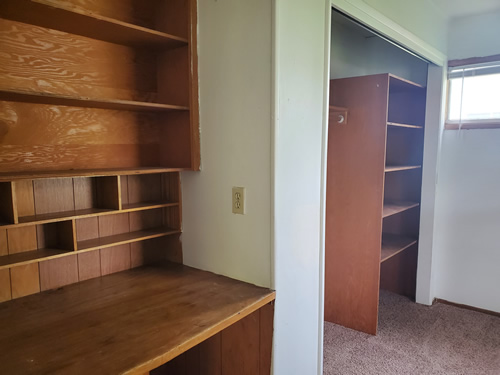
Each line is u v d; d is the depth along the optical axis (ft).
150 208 5.66
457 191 9.96
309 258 5.72
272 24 4.66
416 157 10.71
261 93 4.85
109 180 5.18
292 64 4.99
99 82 5.19
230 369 5.57
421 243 10.34
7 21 4.29
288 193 5.13
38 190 4.79
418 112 10.57
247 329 5.30
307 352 5.89
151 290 5.01
